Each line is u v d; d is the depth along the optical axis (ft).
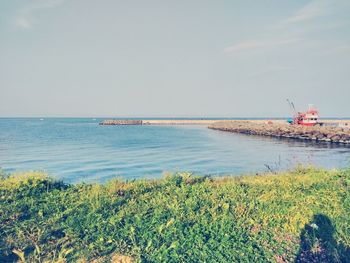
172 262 19.76
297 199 29.91
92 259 19.72
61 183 33.78
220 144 161.58
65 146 145.48
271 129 231.50
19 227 22.33
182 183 34.50
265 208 27.71
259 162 93.86
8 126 415.85
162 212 25.89
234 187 33.37
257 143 167.22
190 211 26.35
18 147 139.44
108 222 23.77
